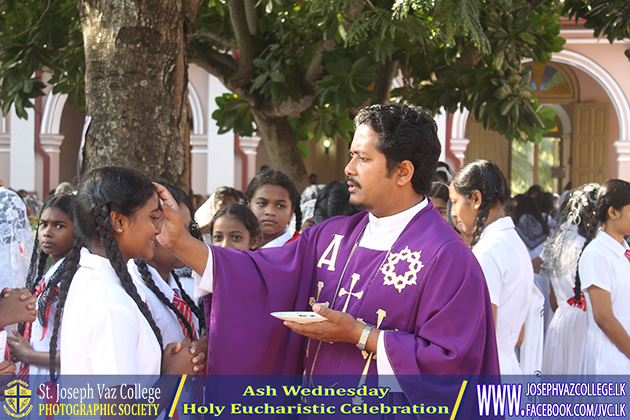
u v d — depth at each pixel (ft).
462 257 6.55
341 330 6.40
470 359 6.35
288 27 18.71
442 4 11.03
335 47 18.12
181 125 11.62
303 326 6.45
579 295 11.57
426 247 6.67
